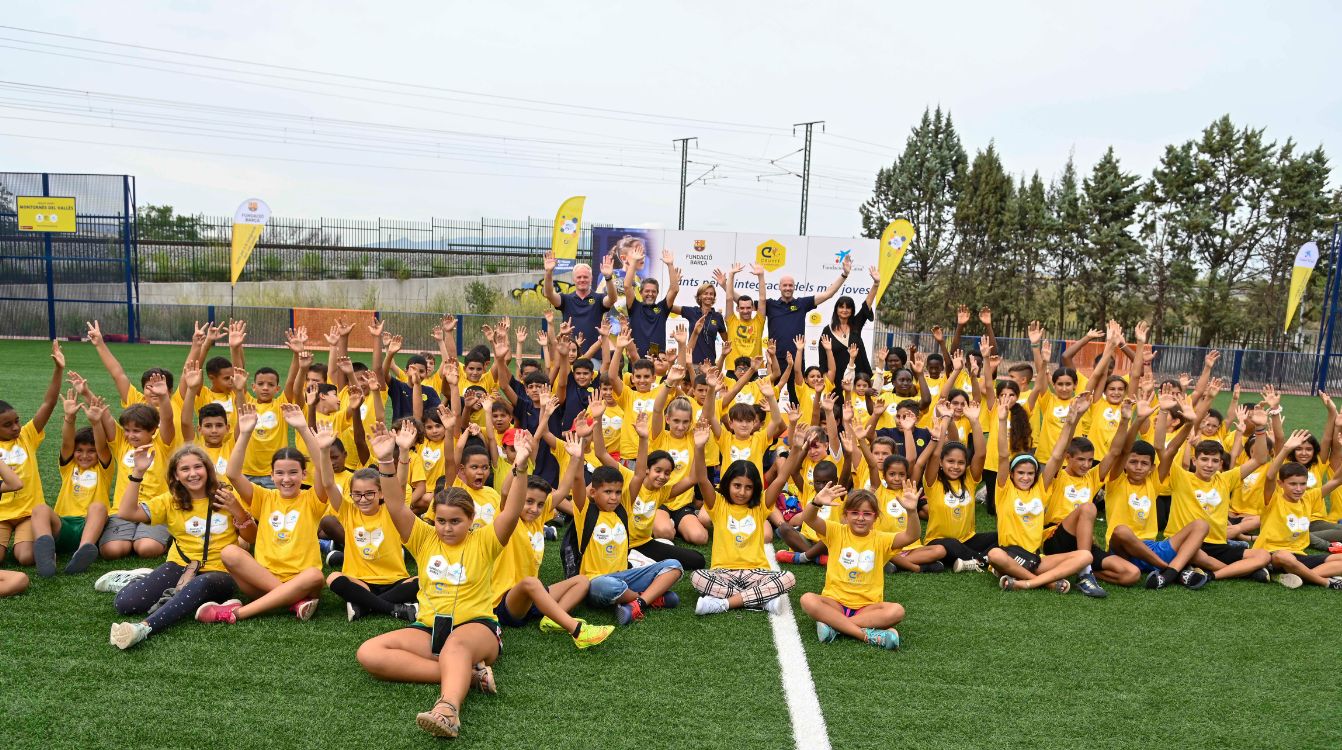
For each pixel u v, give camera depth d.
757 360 9.03
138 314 23.77
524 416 8.30
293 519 5.25
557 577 6.17
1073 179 34.88
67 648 4.51
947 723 4.12
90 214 23.45
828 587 5.39
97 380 15.33
